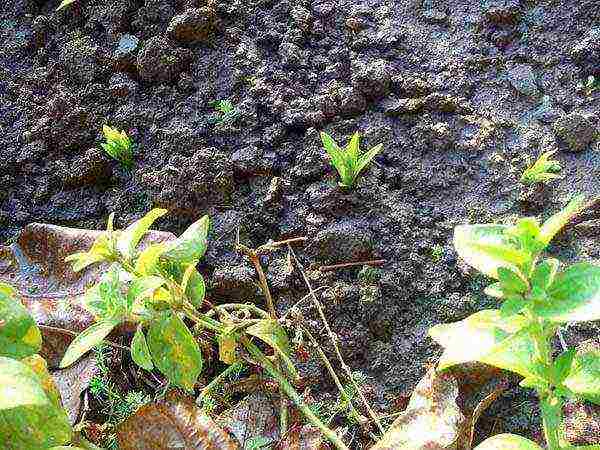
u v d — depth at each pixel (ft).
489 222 1.60
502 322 1.00
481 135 1.72
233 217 1.67
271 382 1.44
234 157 1.74
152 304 1.25
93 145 1.89
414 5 1.98
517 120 1.74
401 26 1.94
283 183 1.71
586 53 1.79
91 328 1.16
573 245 1.55
